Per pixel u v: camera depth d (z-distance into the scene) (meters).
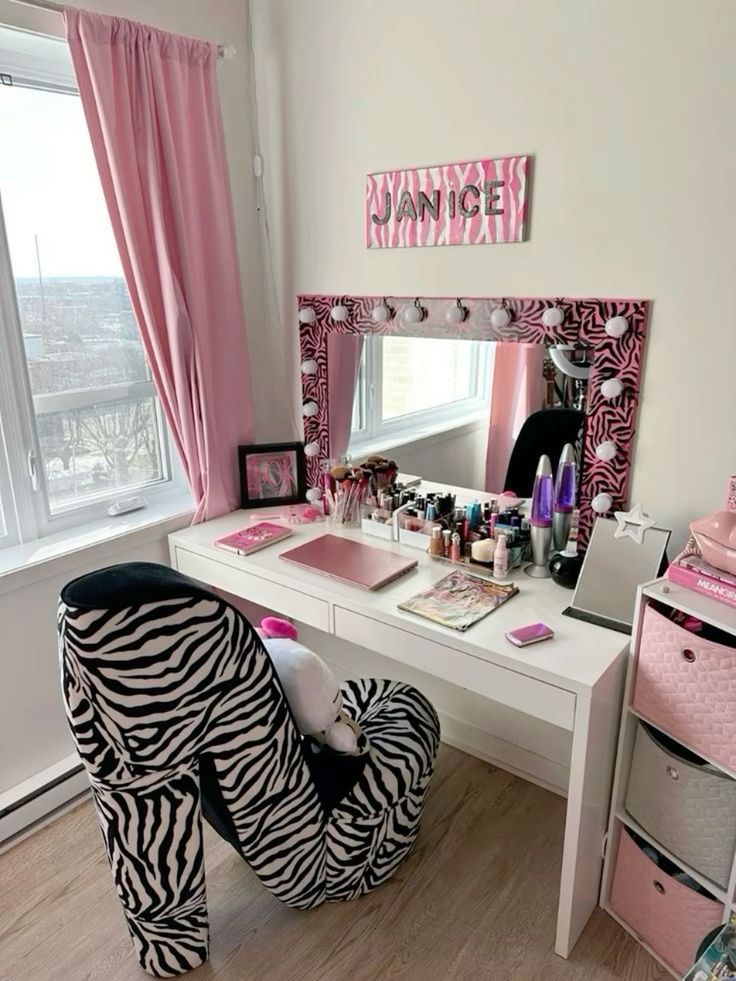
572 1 1.50
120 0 1.78
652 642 1.37
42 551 1.91
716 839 1.36
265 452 2.27
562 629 1.52
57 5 1.61
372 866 1.66
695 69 1.39
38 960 1.56
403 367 2.00
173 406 2.07
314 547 1.97
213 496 2.20
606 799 1.56
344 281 2.08
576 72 1.53
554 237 1.65
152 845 1.35
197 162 1.97
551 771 2.01
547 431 1.76
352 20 1.85
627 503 1.69
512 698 1.45
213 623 1.23
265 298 2.31
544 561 1.79
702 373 1.52
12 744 1.92
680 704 1.34
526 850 1.82
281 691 1.39
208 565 2.02
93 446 2.10
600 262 1.60
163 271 1.92
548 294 1.69
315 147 2.03
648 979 1.49
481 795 2.01
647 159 1.48
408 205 1.86
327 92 1.96
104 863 1.81
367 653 2.36
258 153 2.18
